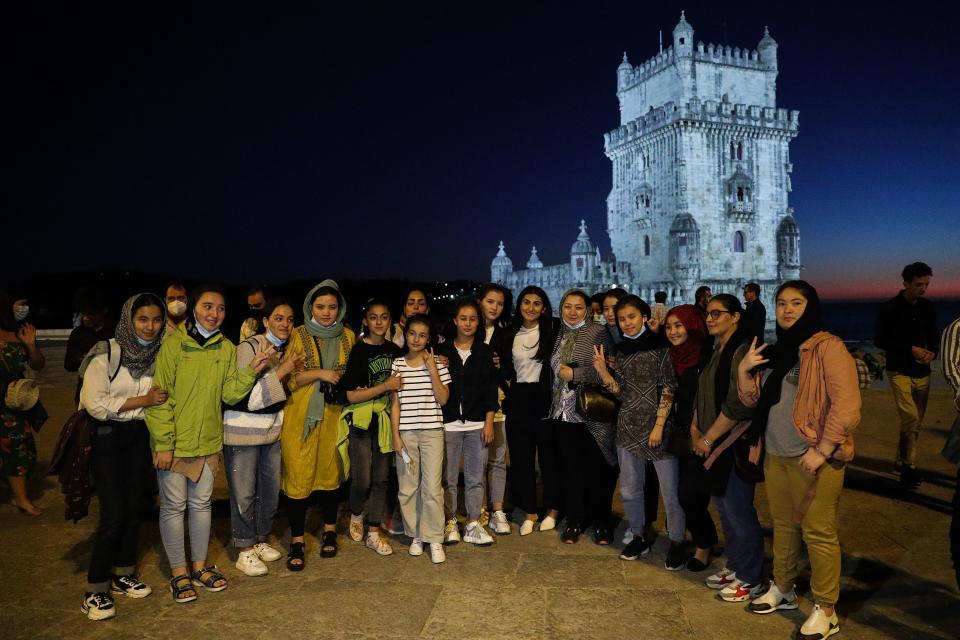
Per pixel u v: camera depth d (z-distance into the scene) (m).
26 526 8.25
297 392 7.00
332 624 5.68
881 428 13.20
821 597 5.34
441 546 7.07
